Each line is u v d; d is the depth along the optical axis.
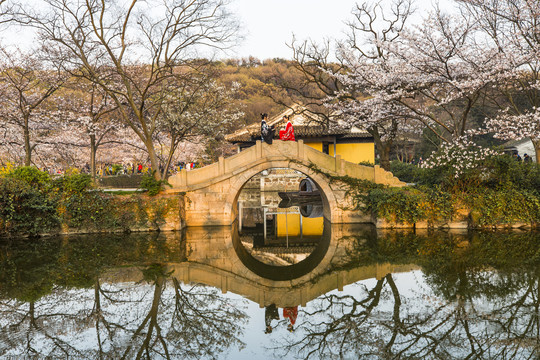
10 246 13.54
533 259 10.73
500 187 15.35
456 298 8.11
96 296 8.86
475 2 14.81
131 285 9.62
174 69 19.80
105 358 6.02
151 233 15.88
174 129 22.30
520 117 14.60
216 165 17.41
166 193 16.98
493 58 14.84
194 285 9.72
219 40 16.67
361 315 7.67
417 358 5.91
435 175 16.14
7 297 8.77
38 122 20.81
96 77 16.05
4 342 6.58
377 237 14.48
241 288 9.55
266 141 17.23
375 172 17.23
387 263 11.12
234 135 34.34
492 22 15.35
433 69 15.70
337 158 17.31
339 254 12.49
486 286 8.73
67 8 15.52
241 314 7.94
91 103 21.25
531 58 14.27
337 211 17.34
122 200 16.09
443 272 9.92
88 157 34.03
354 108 19.77
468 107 15.62
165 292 9.18
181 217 16.64
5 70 18.06
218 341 6.68
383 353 6.11
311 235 17.05
